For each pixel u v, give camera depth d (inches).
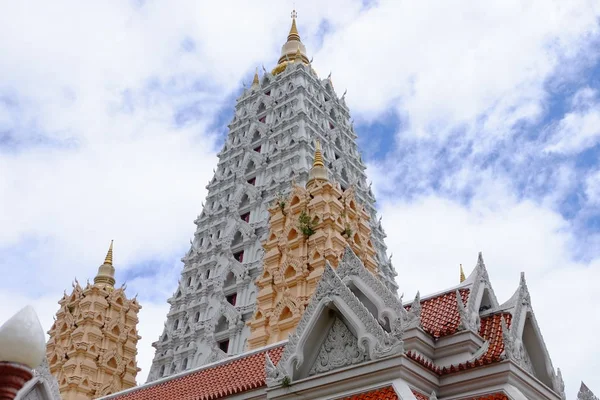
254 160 2960.1
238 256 2667.3
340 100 3442.4
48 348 2472.9
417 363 796.6
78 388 2260.1
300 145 2765.7
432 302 957.8
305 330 866.1
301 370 858.8
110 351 2440.9
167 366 2502.5
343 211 1998.0
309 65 3400.6
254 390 962.1
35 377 949.8
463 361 837.2
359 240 1995.6
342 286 857.5
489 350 840.9
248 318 2343.8
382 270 3006.9
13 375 364.2
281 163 2783.0
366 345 805.2
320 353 859.4
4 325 371.9
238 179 2940.5
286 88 3176.7
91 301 2536.9
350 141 3316.9
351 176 3097.9
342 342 844.0
